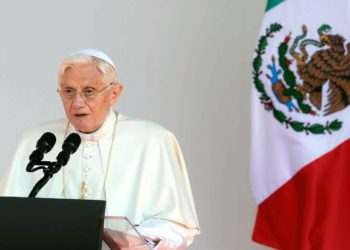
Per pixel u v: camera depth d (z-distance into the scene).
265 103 14.34
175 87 19.36
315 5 14.18
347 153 13.71
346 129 13.73
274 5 14.50
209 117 19.12
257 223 14.38
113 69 11.10
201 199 18.97
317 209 13.73
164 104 19.38
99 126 11.88
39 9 19.94
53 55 19.89
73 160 11.94
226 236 18.77
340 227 13.59
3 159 19.78
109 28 19.72
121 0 19.75
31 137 12.17
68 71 10.78
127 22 19.66
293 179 14.03
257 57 14.46
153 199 11.71
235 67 18.97
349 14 13.89
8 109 19.92
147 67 19.52
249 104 18.78
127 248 8.42
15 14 20.02
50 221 7.09
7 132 19.89
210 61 19.19
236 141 18.89
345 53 13.86
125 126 12.28
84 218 7.09
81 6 19.84
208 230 18.86
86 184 11.74
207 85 19.19
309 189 13.72
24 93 19.97
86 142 12.01
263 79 14.38
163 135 12.30
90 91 10.79
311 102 13.97
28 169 8.96
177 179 11.92
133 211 11.48
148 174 11.84
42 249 7.04
